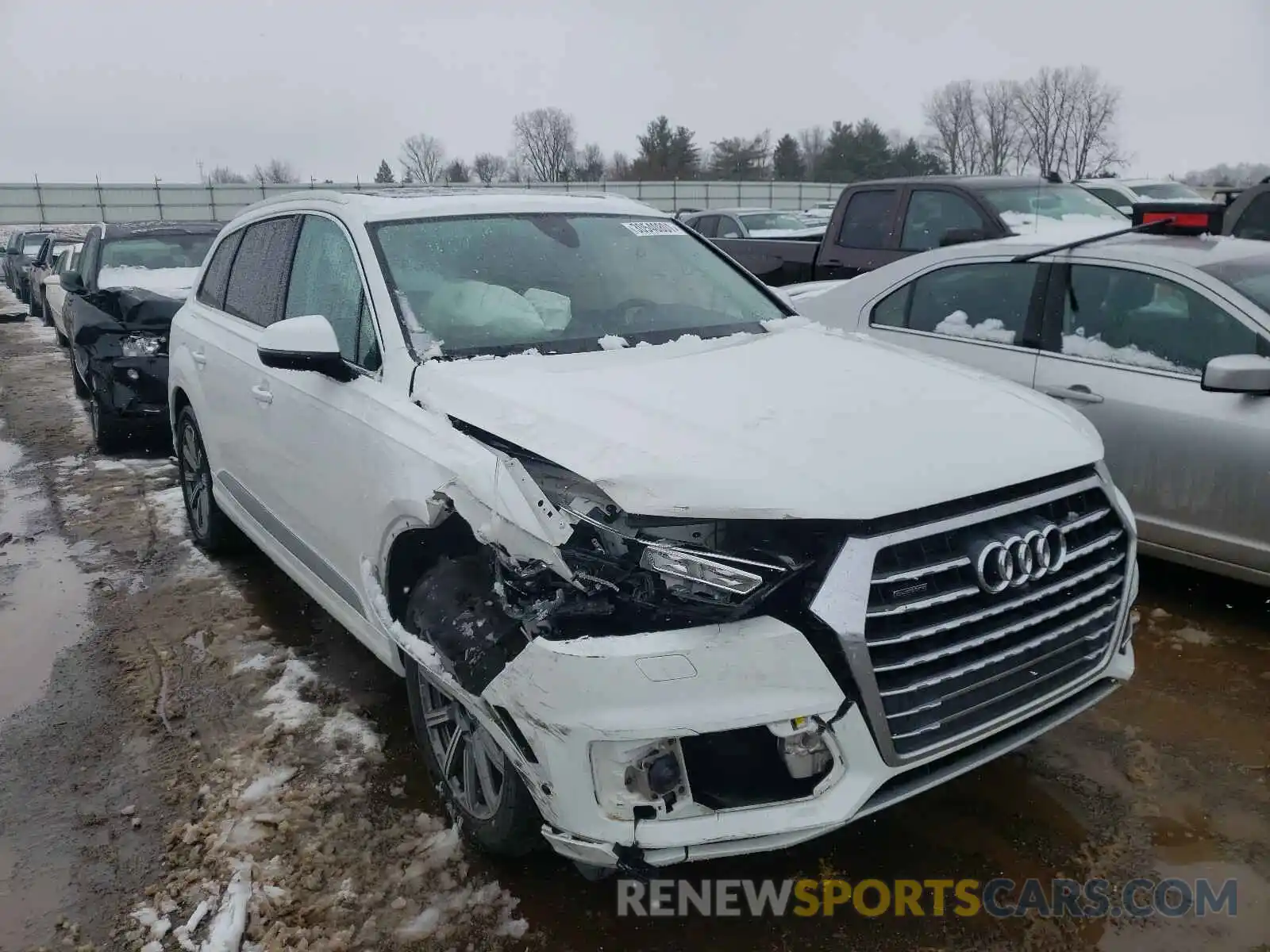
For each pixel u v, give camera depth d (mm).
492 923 2656
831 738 2273
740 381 2967
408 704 3799
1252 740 3416
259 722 3707
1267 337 4043
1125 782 3201
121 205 48531
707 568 2260
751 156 70000
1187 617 4328
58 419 9633
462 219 3781
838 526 2281
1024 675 2564
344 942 2592
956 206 8383
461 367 3057
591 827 2285
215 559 5469
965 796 3150
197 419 5094
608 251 3947
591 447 2461
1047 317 4812
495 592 2584
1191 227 5074
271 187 50344
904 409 2752
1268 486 3916
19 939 2641
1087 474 2775
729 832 2262
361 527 3186
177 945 2605
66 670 4180
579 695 2248
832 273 9250
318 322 3240
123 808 3205
